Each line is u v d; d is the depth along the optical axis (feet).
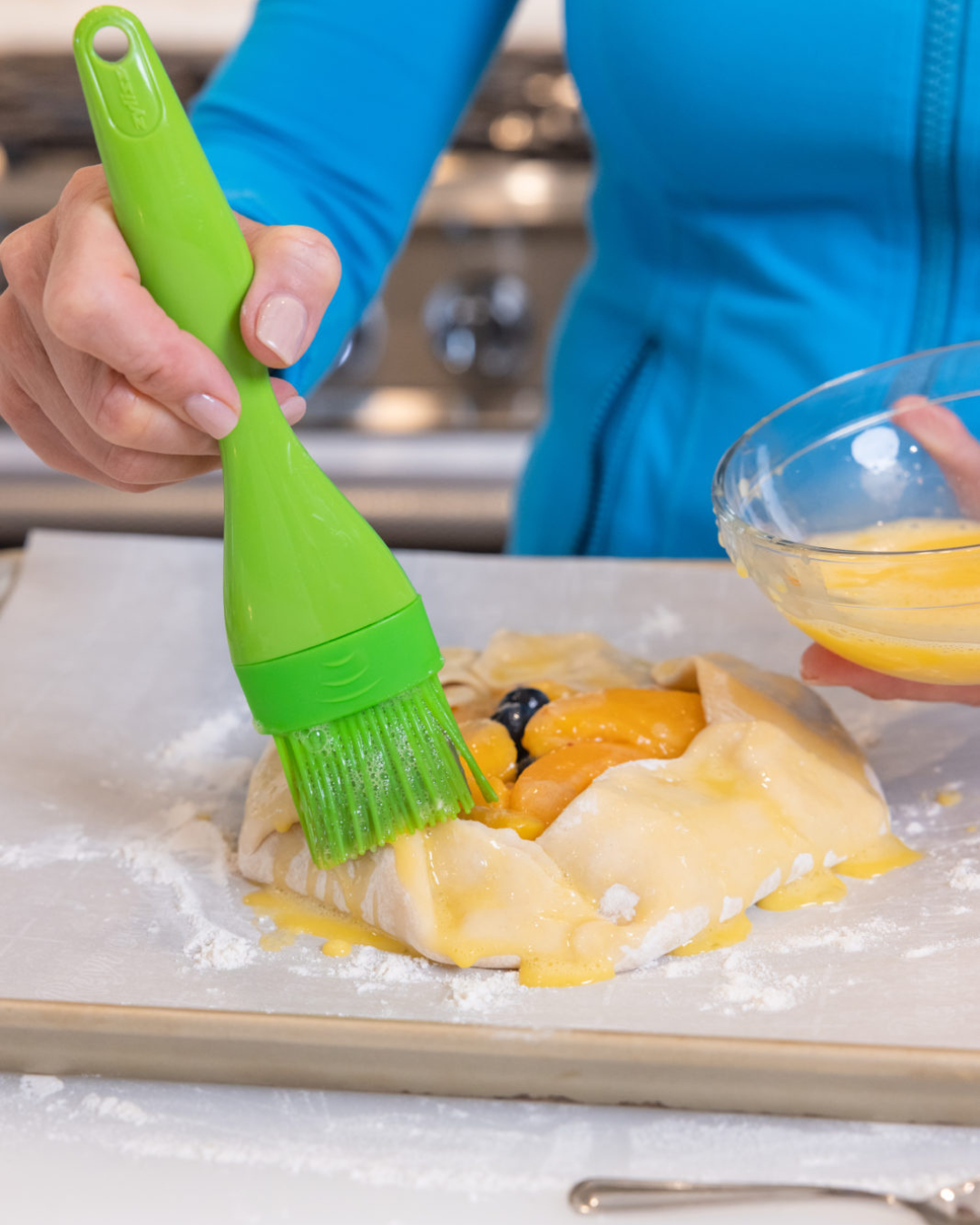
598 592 3.94
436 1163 2.07
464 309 7.48
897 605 2.43
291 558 2.26
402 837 2.52
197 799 3.11
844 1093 2.09
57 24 8.87
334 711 2.33
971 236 3.82
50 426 2.85
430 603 3.92
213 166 3.58
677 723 2.88
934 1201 1.92
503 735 2.84
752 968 2.43
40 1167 2.08
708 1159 2.07
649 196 4.17
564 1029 2.15
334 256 2.33
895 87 3.58
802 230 3.99
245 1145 2.12
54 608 3.94
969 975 2.38
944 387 2.95
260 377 2.24
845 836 2.71
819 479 2.97
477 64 4.29
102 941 2.58
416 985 2.42
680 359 4.25
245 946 2.54
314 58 3.92
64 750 3.31
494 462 7.54
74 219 2.17
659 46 3.79
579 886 2.53
